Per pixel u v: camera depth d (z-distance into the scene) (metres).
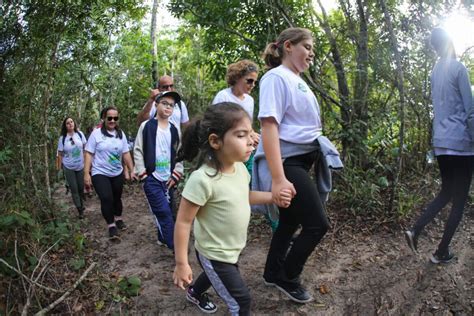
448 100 2.93
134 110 9.48
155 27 9.41
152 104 4.43
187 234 1.99
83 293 2.92
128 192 6.20
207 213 2.05
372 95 4.64
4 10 3.94
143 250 3.77
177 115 4.39
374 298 2.77
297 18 4.79
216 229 2.05
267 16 4.58
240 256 3.45
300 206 2.40
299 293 2.68
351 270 3.10
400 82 3.82
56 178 6.07
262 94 2.33
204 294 2.72
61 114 6.75
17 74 4.03
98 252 3.72
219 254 2.08
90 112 10.15
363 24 4.54
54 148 6.31
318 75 4.70
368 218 3.89
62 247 3.52
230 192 2.03
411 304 2.70
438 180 4.30
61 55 4.65
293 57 2.43
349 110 4.59
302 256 2.47
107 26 5.16
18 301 2.71
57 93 6.72
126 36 11.27
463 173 2.91
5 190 3.48
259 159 2.54
